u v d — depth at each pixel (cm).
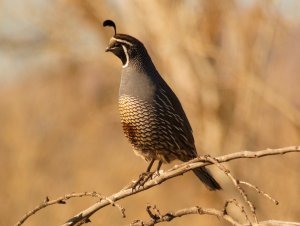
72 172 1795
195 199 1753
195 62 1673
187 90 1683
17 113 1798
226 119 1673
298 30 1625
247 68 1609
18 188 1677
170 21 1652
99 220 1656
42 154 1759
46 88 1939
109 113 1917
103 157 1875
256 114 1652
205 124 1681
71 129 1875
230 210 1606
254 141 1662
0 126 1769
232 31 1620
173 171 756
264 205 1577
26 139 1759
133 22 1702
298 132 1580
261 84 1605
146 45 1705
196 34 1636
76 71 1928
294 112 1583
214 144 1675
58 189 1728
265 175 1603
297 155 1591
